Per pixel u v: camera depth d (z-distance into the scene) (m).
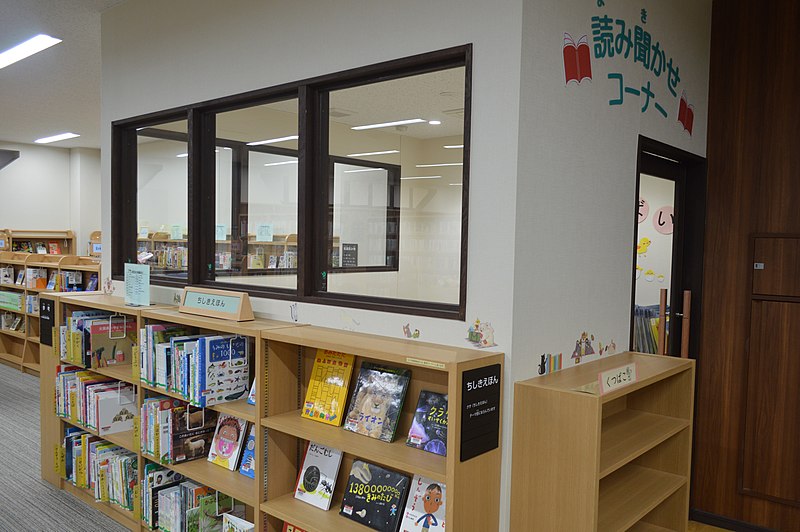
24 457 3.97
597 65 2.27
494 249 1.95
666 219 3.12
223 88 2.89
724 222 3.16
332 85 2.50
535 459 1.86
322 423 2.26
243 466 2.61
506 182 1.92
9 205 8.47
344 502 2.20
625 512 2.05
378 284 2.37
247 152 2.89
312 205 2.59
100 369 3.18
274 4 2.65
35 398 5.44
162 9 3.21
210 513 2.62
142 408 2.85
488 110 1.96
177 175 3.28
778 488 3.00
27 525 3.01
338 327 2.42
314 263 2.60
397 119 2.30
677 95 2.87
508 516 1.92
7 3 3.37
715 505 3.20
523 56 1.89
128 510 2.97
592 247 2.28
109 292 3.67
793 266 2.95
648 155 2.89
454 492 1.72
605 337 2.40
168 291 3.29
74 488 3.40
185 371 2.59
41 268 6.59
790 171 2.96
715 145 3.18
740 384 3.11
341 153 2.51
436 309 2.14
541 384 1.89
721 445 3.17
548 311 2.06
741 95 3.10
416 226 2.26
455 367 1.72
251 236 2.90
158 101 3.27
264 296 2.76
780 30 2.98
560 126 2.08
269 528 2.33
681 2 2.87
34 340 6.44
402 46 2.20
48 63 4.43
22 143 8.54
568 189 2.13
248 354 2.67
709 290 3.21
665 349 3.18
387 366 2.22
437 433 1.97
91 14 3.58
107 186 3.69
